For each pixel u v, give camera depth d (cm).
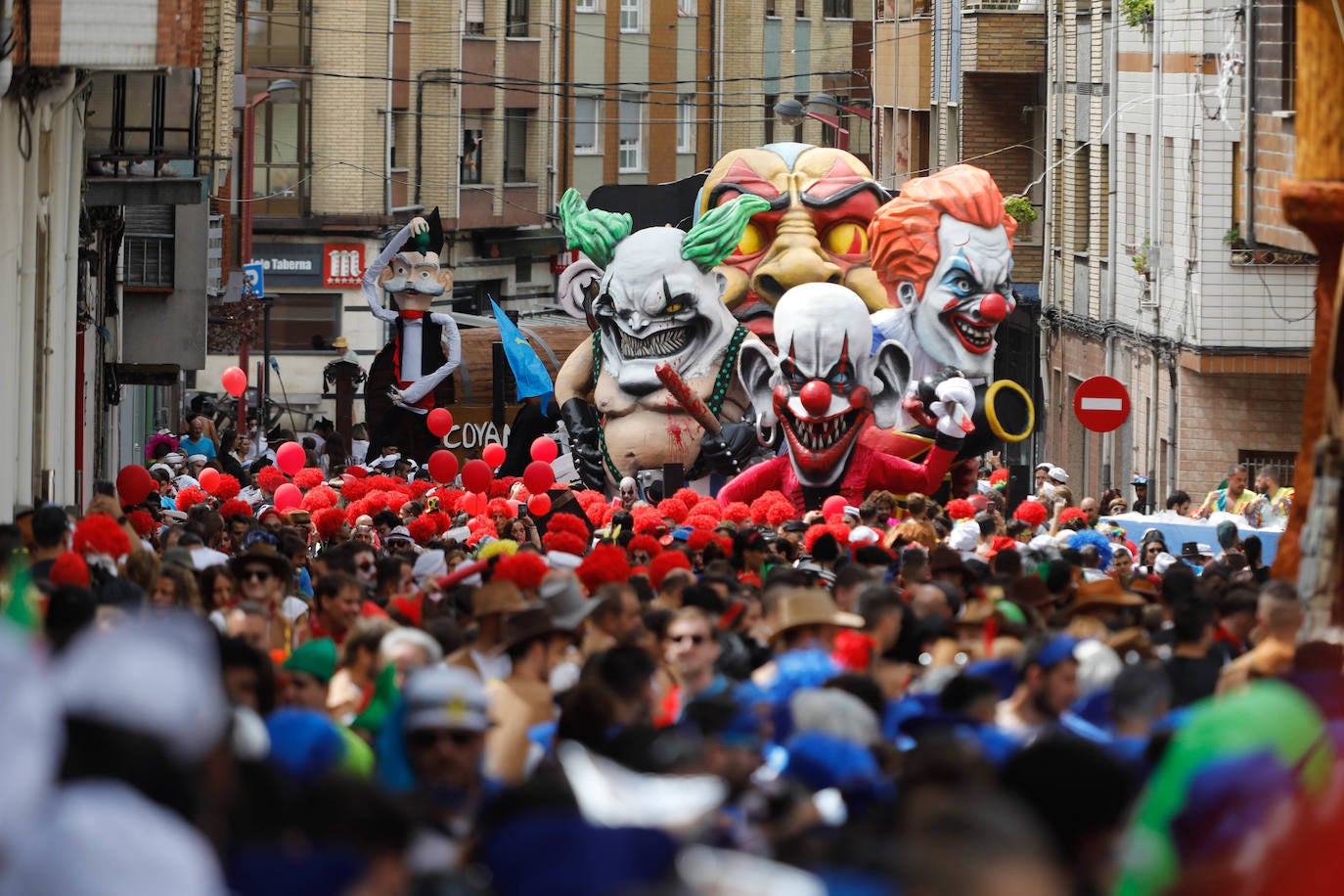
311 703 2398
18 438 5206
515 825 1454
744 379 8244
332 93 16250
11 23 4459
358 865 1394
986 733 2208
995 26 12812
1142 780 1769
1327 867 1462
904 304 8294
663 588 3388
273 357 16150
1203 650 2806
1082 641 2623
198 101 6738
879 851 1427
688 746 1823
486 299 18262
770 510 6431
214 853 1406
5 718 1216
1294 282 9088
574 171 19188
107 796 1242
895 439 7644
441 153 17438
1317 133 4284
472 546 5478
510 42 18212
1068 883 1550
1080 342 11712
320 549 5562
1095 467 11494
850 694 2211
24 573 2912
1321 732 1614
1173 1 9756
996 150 13350
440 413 8944
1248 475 9375
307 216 16162
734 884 1353
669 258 8388
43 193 5453
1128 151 10806
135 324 9338
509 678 2448
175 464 8512
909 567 3953
